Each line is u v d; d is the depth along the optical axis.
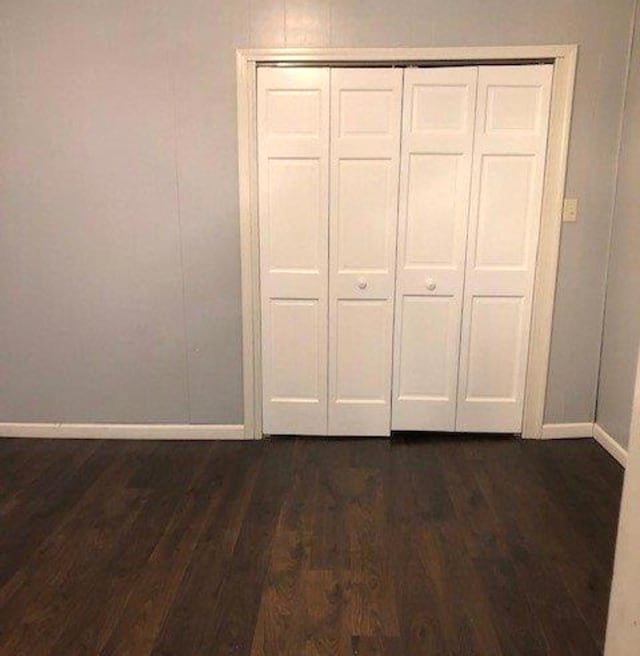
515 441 3.01
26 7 2.65
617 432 2.80
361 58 2.67
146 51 2.68
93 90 2.72
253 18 2.65
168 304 2.94
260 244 2.89
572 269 2.87
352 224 2.87
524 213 2.83
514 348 2.97
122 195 2.83
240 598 1.83
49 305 2.95
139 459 2.83
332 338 2.99
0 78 2.71
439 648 1.62
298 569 1.97
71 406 3.04
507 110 2.73
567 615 1.75
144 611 1.77
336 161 2.80
